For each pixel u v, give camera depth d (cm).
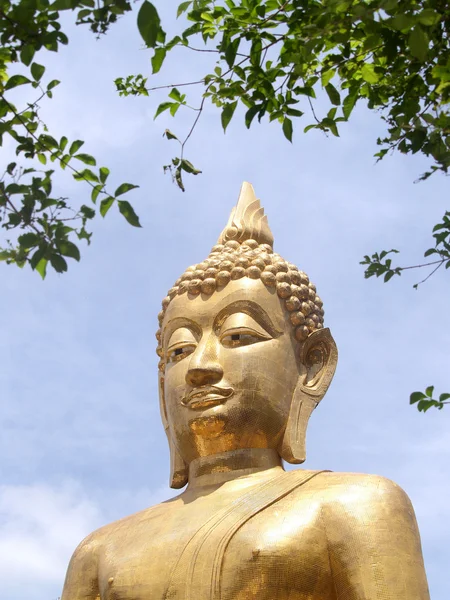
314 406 1220
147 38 917
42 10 927
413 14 942
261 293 1227
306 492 1103
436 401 1077
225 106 1088
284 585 1035
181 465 1223
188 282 1252
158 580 1075
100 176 934
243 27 1074
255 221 1335
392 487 1102
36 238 898
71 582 1184
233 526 1070
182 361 1216
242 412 1170
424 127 1024
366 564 1033
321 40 992
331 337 1259
